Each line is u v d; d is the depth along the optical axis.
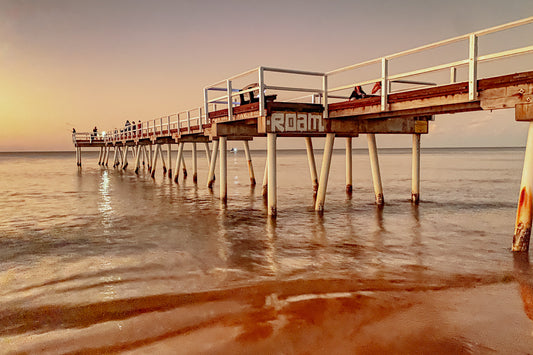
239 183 23.69
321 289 5.75
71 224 11.22
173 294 5.66
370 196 16.34
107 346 4.25
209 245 8.62
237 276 6.43
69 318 4.94
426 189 18.58
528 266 6.70
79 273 6.73
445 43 7.44
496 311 4.93
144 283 6.17
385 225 10.48
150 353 4.09
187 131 19.59
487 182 21.58
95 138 48.31
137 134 31.27
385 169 34.84
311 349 4.10
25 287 6.08
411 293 5.55
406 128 12.98
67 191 20.19
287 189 19.62
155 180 26.94
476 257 7.32
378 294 5.52
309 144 17.25
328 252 7.89
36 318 4.97
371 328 4.51
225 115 12.77
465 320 4.69
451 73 10.48
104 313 5.07
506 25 6.34
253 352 4.06
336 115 10.63
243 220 11.54
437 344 4.16
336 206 13.77
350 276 6.34
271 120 10.41
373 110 9.27
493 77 6.78
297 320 4.73
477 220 11.00
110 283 6.20
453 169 33.81
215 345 4.21
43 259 7.65
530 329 4.47
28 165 56.34
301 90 10.69
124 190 20.52
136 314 5.01
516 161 50.53
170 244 8.76
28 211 13.63
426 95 7.95
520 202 7.17
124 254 7.95
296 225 10.63
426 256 7.49
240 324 4.66
